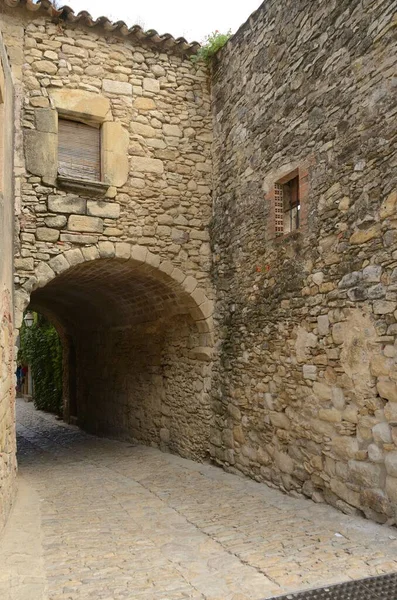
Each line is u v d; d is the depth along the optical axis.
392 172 3.95
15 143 5.92
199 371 7.02
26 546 3.53
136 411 8.79
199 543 3.67
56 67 6.23
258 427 5.72
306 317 4.94
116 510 4.71
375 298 4.07
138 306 8.27
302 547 3.52
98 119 6.44
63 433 11.20
